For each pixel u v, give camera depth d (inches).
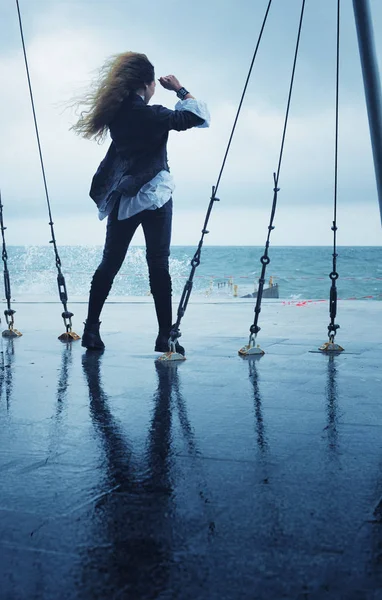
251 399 142.6
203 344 230.7
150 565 66.1
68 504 83.2
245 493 86.4
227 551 68.9
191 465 98.5
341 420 124.0
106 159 217.2
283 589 61.0
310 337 249.3
